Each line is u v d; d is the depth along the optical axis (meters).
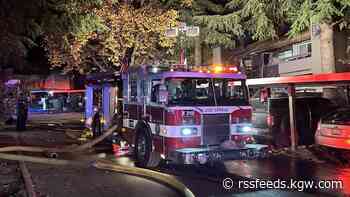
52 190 9.66
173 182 10.19
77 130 26.08
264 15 16.47
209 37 23.55
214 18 22.03
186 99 11.73
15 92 34.34
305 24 12.84
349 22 13.88
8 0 13.01
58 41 17.23
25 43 15.24
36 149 16.03
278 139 16.44
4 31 13.48
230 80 12.22
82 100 48.72
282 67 30.06
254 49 30.84
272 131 16.52
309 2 12.45
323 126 13.35
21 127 26.33
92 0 18.53
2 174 11.62
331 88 17.62
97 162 13.23
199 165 12.86
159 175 11.02
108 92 18.44
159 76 12.05
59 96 48.38
